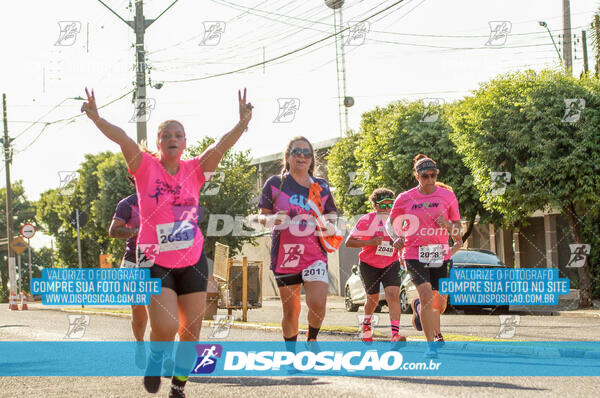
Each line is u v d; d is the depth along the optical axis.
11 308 33.91
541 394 5.82
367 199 32.62
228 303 16.56
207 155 5.73
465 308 21.36
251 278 16.83
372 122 32.84
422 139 25.75
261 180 41.25
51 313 25.95
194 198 5.65
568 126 20.81
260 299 16.92
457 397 5.67
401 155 25.92
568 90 20.92
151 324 5.41
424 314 8.52
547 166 20.83
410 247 8.75
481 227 33.38
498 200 21.84
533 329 13.45
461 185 25.45
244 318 16.55
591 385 6.35
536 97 21.09
